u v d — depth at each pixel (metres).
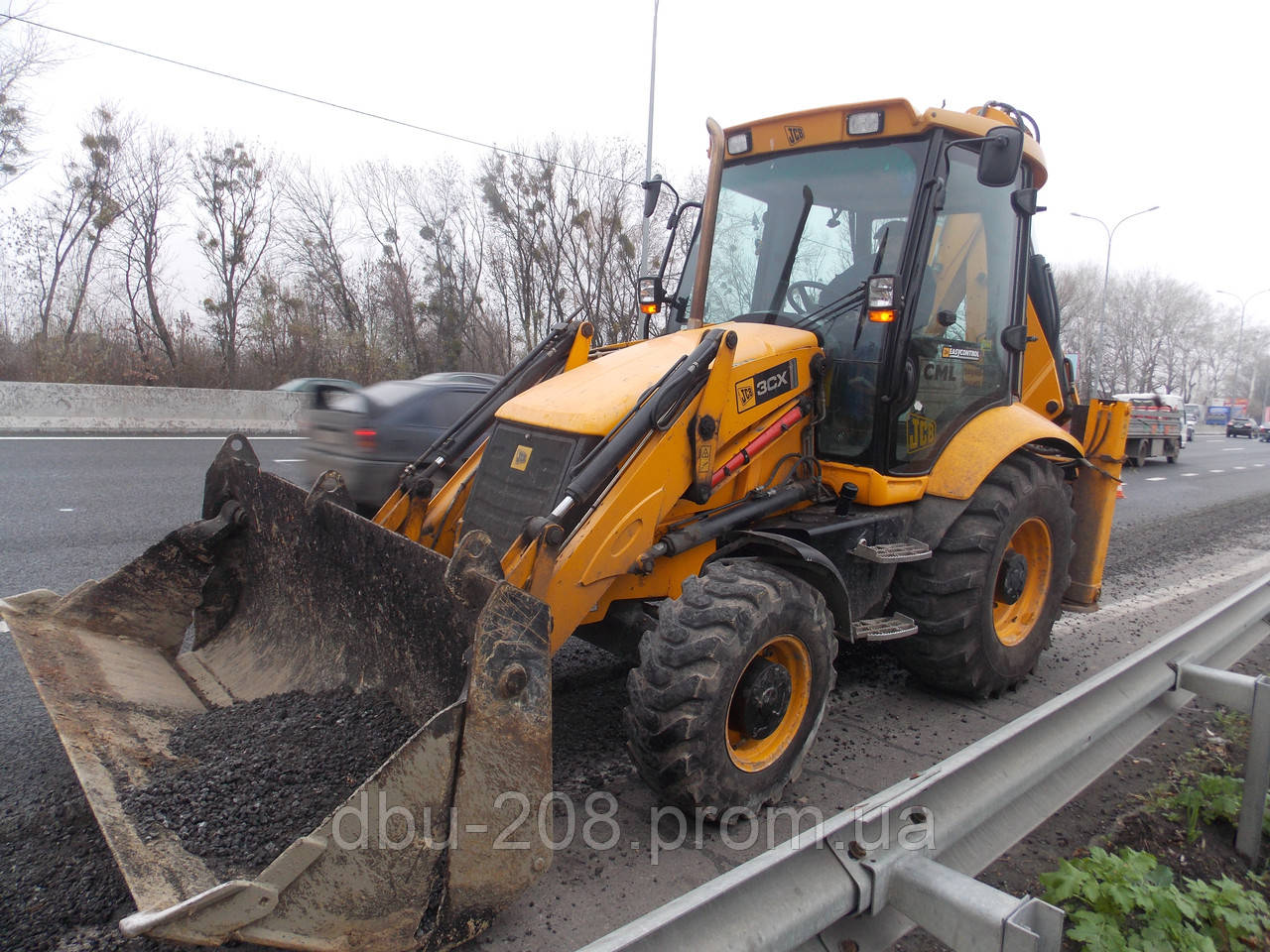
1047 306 5.12
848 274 3.76
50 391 13.97
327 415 6.47
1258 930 2.42
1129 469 17.95
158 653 3.41
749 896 1.73
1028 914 1.69
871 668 4.47
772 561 3.18
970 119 3.68
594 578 2.71
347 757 2.56
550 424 2.98
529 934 2.25
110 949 2.12
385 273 24.52
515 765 2.07
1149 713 3.17
